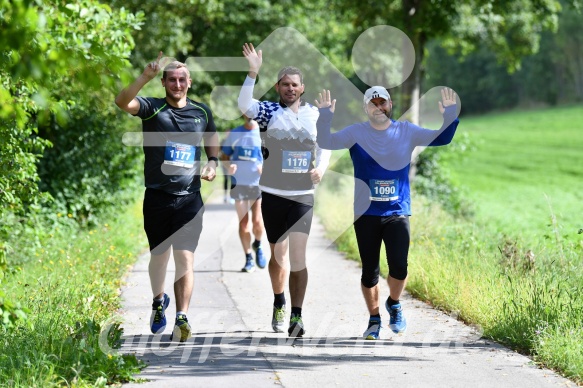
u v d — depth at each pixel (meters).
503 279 22.69
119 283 25.86
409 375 16.05
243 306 23.45
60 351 15.70
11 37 10.16
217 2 69.69
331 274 28.95
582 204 78.69
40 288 22.39
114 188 43.56
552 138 181.38
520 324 18.64
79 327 17.53
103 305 21.31
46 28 11.56
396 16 60.06
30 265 27.89
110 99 33.38
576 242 28.23
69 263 27.12
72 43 20.44
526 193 93.88
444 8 59.59
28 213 30.81
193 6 63.94
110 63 10.78
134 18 28.50
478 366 16.72
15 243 28.97
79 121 40.19
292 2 89.38
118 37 26.91
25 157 23.95
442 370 16.42
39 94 10.50
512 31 78.94
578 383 15.35
